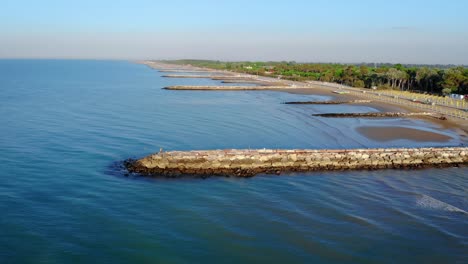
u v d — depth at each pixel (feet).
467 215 97.45
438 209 100.83
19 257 72.64
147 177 120.78
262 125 211.82
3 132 177.47
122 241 79.66
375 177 128.16
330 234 85.15
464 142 181.57
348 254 77.41
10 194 102.42
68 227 84.84
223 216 92.94
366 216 94.99
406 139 184.44
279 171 130.93
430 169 139.95
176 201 101.91
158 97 350.23
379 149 148.05
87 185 111.45
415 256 77.56
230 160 132.67
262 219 91.71
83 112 244.01
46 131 181.57
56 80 555.28
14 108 257.55
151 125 202.59
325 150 144.15
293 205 100.89
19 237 79.66
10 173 119.34
